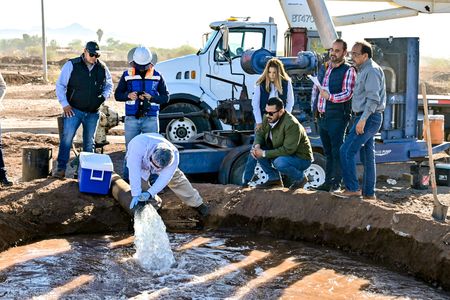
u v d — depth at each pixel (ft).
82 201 28.81
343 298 20.99
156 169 23.48
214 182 35.81
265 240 27.50
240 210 29.17
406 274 23.54
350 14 50.16
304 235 27.58
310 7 36.68
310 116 35.68
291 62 34.45
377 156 35.14
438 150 36.73
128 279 22.36
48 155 31.65
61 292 21.06
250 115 35.32
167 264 23.66
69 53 272.92
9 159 40.96
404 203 31.76
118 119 38.58
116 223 28.81
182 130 43.14
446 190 35.42
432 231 23.25
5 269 23.09
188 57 43.70
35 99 91.20
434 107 51.29
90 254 24.99
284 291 21.48
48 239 27.09
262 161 29.04
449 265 21.99
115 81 112.37
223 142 34.24
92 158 29.22
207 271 23.29
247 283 22.17
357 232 25.84
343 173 27.07
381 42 35.24
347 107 27.50
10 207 27.27
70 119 30.04
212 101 43.32
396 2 48.96
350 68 27.27
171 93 43.19
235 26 43.78
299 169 28.02
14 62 187.11
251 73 35.37
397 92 35.32
